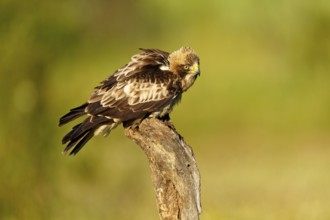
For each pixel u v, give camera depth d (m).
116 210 16.70
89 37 33.84
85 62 31.59
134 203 17.88
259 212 13.98
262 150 26.17
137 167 19.19
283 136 30.73
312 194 15.84
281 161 22.73
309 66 31.78
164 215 9.34
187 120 33.53
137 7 40.09
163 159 9.25
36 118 16.39
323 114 31.83
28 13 16.73
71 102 17.55
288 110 32.44
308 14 30.20
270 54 33.78
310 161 22.22
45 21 17.09
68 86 18.09
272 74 33.81
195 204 9.25
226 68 35.97
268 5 30.27
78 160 17.62
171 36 40.47
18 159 15.73
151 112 10.82
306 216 14.13
